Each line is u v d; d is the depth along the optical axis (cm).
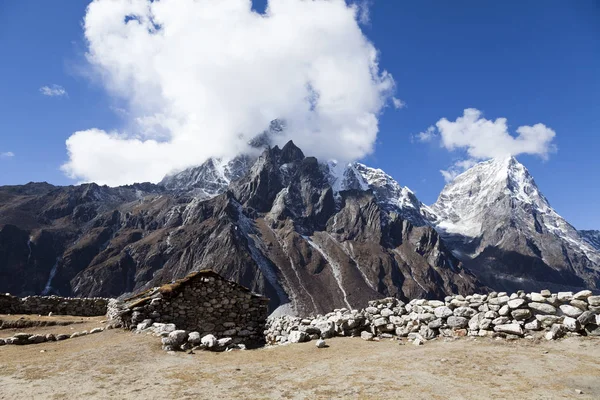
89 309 3978
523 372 1265
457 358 1479
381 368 1404
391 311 2178
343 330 2184
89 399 1142
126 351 1747
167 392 1205
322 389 1202
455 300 1995
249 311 2708
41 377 1362
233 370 1471
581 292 1681
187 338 1908
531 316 1756
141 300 2500
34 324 2883
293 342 2083
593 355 1390
